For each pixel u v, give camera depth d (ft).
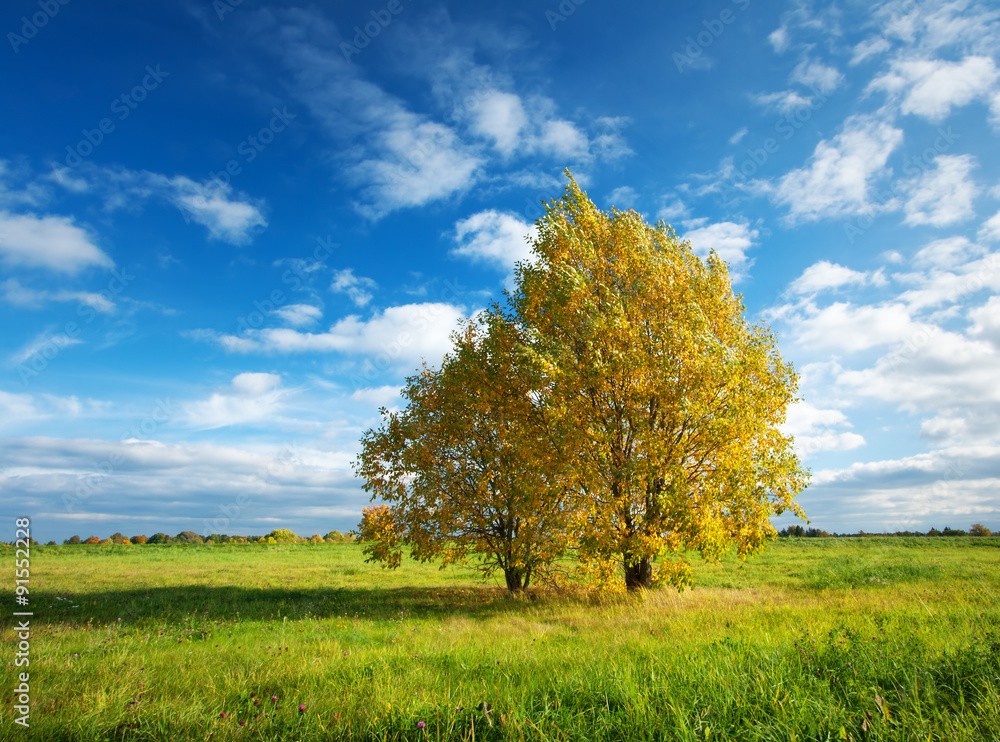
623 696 16.33
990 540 111.24
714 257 52.70
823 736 13.19
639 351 45.34
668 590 48.47
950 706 14.61
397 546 56.39
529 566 56.13
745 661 19.36
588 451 46.01
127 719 16.42
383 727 15.19
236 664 23.57
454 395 55.11
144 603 46.57
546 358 45.27
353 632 31.55
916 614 28.78
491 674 20.93
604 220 53.11
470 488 54.95
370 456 56.24
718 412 46.11
